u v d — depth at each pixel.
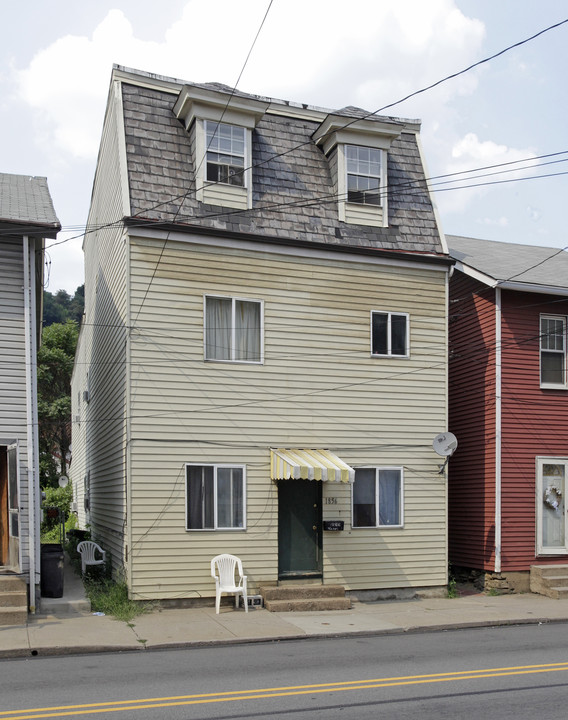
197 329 14.98
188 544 14.46
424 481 16.70
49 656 10.71
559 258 21.62
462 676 9.38
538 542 17.94
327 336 16.08
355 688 8.73
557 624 14.13
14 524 13.08
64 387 40.94
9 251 13.70
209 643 11.59
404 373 16.70
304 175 16.86
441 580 16.66
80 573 17.30
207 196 15.50
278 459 14.85
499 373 18.00
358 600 15.80
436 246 17.34
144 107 15.99
